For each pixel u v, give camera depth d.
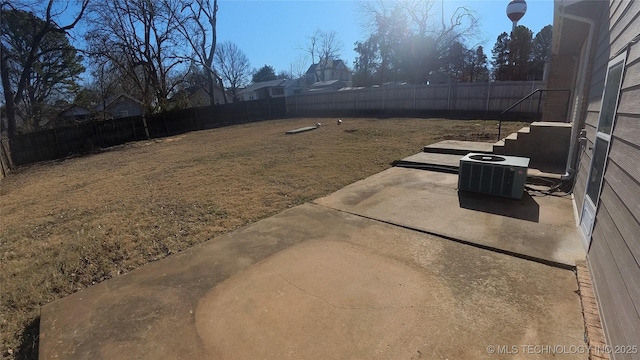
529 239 3.05
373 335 1.94
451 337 1.89
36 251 3.70
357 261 2.83
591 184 2.95
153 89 21.67
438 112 17.23
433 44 26.53
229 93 40.84
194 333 2.06
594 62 4.02
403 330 1.97
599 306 2.02
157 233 3.88
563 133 5.47
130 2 19.20
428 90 17.92
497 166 4.21
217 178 6.50
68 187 7.31
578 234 3.10
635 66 1.98
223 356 1.86
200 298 2.43
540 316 2.02
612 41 2.95
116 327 2.18
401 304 2.21
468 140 8.92
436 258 2.81
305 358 1.81
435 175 5.67
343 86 42.66
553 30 5.57
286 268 2.78
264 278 2.64
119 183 6.96
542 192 4.46
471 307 2.14
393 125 13.36
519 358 1.71
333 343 1.90
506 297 2.22
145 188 6.22
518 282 2.39
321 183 5.55
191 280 2.70
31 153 13.66
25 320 2.42
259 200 4.84
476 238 3.13
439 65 29.55
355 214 3.98
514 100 15.27
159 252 3.38
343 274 2.63
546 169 5.21
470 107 16.64
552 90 7.59
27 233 4.38
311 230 3.58
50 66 23.83
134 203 5.25
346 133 11.88
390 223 3.63
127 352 1.95
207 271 2.83
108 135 16.02
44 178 9.13
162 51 21.03
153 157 10.55
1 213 5.61
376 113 19.11
